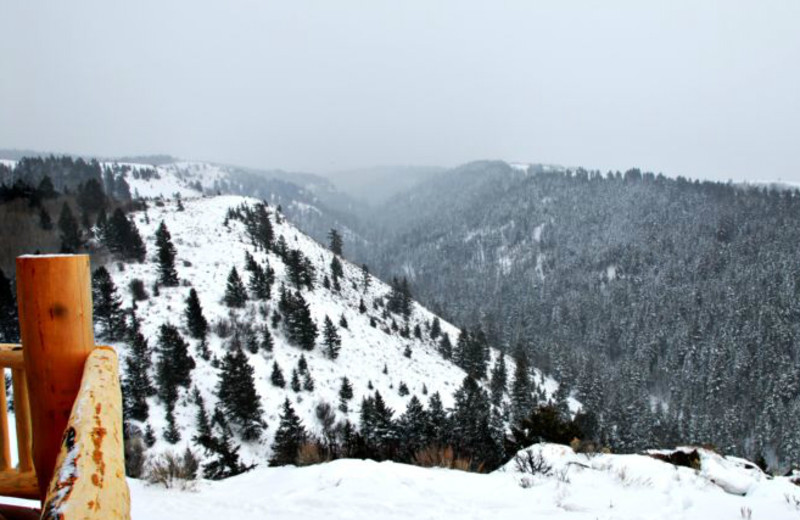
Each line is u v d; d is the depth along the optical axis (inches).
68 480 29.9
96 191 3321.9
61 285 46.4
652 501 183.2
